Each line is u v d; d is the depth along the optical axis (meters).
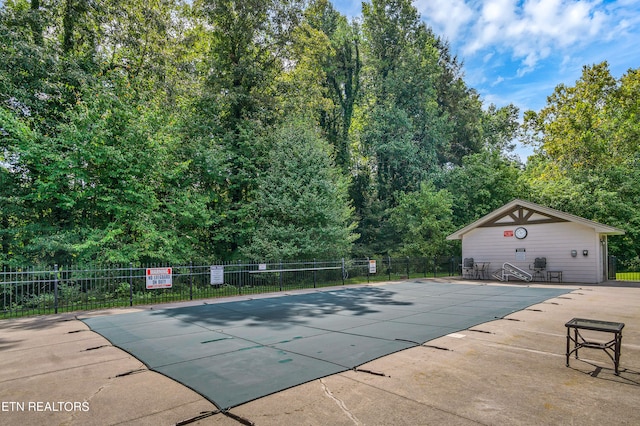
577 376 4.96
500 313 10.07
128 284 15.63
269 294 15.83
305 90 27.14
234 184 24.02
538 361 5.67
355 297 14.31
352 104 34.59
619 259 29.39
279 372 5.16
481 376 4.97
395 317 9.64
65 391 4.60
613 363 5.53
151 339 7.42
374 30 38.69
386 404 4.04
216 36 25.19
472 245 23.44
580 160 33.75
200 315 10.43
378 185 35.75
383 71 38.97
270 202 22.36
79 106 16.64
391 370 5.23
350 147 36.56
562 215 19.83
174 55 21.58
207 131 23.33
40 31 17.45
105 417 3.81
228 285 18.41
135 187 17.59
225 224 23.52
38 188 15.58
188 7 24.12
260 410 3.90
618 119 33.88
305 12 27.17
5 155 16.12
